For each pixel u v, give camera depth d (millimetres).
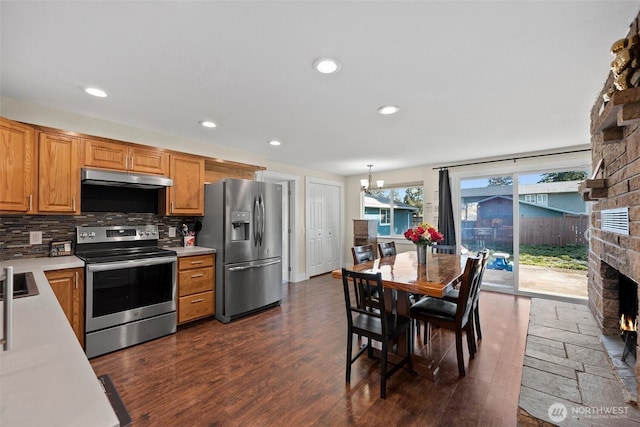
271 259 3795
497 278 4570
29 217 2582
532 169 4172
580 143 3672
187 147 3543
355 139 3529
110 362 2389
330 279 5566
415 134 3322
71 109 2594
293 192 5391
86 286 2436
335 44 1645
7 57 1769
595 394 1509
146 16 1411
